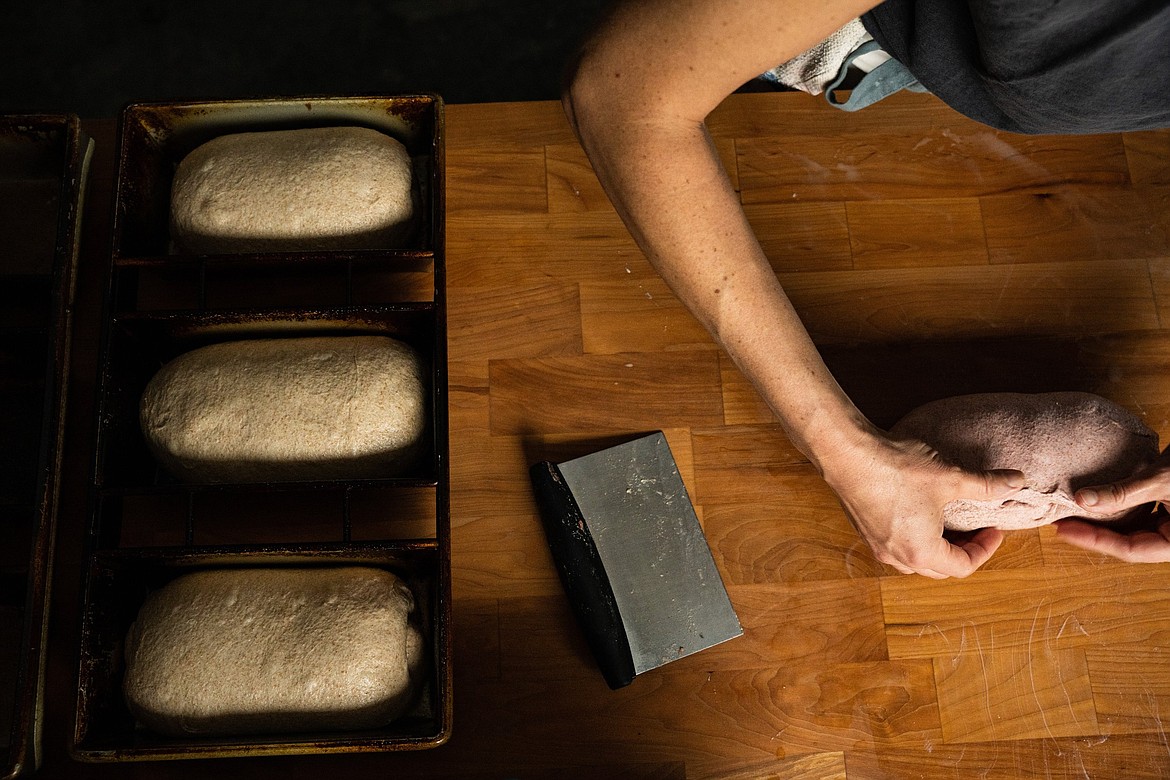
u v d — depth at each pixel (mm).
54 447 699
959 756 776
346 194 753
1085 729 784
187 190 763
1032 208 897
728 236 516
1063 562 817
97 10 1425
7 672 724
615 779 762
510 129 894
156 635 676
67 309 732
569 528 766
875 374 860
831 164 901
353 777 748
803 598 805
